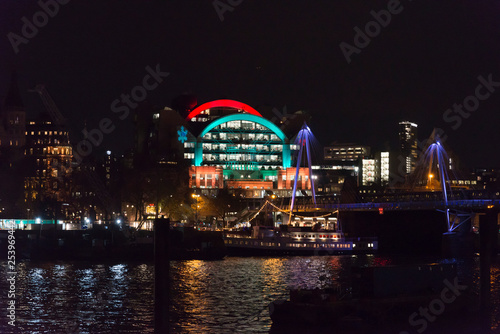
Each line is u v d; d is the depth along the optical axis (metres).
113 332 78.75
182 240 172.25
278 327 77.31
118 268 143.75
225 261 165.62
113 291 108.31
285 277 129.00
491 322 81.06
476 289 114.06
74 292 107.12
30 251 164.12
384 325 75.69
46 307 93.62
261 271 139.88
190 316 87.44
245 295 105.25
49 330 79.62
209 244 170.88
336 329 74.06
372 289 77.62
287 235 192.88
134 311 91.00
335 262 166.00
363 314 75.06
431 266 83.25
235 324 82.44
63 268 143.12
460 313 81.88
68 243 167.38
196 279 124.81
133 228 196.50
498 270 143.75
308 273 136.38
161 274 64.12
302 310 74.94
